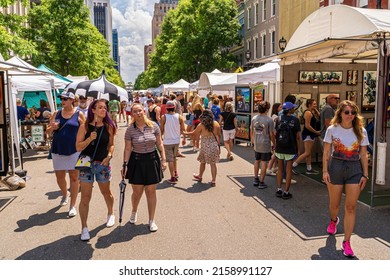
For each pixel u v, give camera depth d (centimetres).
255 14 3556
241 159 1162
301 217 604
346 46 739
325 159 494
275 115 932
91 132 510
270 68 1261
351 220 458
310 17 852
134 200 567
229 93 2248
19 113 1303
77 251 478
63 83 1585
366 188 770
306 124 895
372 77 1108
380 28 614
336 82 1078
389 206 648
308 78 1050
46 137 1335
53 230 554
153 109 1073
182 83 3139
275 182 845
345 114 467
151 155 539
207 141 813
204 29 3828
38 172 988
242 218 601
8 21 1775
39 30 2952
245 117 1420
